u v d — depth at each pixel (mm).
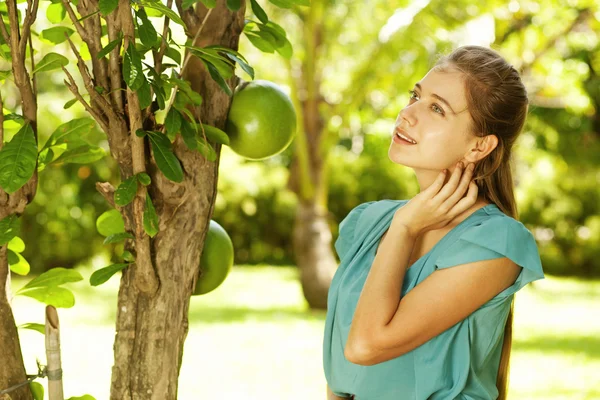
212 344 7656
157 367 1653
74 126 1753
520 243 1608
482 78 1678
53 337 1583
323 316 9469
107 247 13656
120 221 1800
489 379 1722
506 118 1702
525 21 9672
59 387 1592
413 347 1605
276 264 15883
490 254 1593
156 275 1653
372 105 11477
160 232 1657
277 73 9758
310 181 9828
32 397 1638
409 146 1705
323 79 10617
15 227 1545
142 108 1470
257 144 1783
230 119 1771
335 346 1771
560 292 12727
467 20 8859
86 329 8289
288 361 6984
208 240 1805
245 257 15758
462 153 1699
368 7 9727
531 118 13094
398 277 1629
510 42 9500
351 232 1964
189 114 1612
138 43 1691
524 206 15492
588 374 6539
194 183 1672
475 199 1666
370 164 15352
